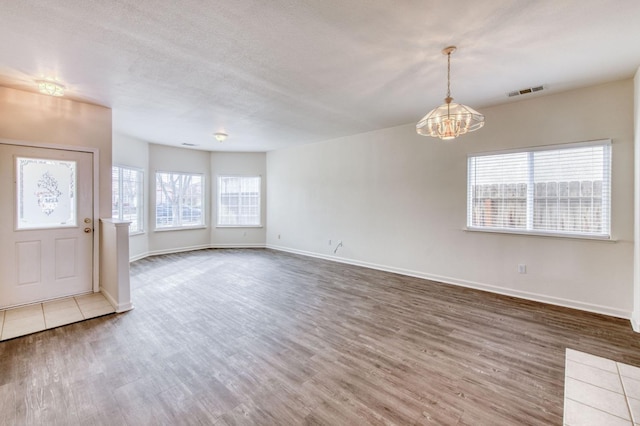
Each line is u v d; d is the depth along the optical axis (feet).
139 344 8.36
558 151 11.51
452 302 11.82
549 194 11.73
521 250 12.34
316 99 11.89
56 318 9.95
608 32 7.25
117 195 17.62
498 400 6.10
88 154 12.25
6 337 8.61
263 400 6.07
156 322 9.83
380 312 10.77
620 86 10.18
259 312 10.73
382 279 15.19
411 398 6.14
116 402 5.98
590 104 10.71
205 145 21.59
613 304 10.44
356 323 9.81
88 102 12.06
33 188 11.09
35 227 11.15
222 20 6.70
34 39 7.41
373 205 17.48
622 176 10.21
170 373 6.98
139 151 19.35
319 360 7.58
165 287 13.66
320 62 8.76
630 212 10.10
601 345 8.37
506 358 7.69
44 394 6.20
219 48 7.96
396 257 16.48
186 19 6.65
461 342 8.53
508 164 12.68
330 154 19.69
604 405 5.96
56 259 11.60
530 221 12.19
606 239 10.44
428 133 9.21
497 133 12.78
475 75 9.74
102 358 7.61
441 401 6.05
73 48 7.88
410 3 6.12
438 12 6.44
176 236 22.17
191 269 17.10
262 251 22.90
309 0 6.01
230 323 9.78
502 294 12.80
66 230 11.80
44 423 5.42
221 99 11.85
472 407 5.89
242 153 24.21
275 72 9.42
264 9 6.30
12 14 6.37
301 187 21.67
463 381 6.72
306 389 6.42
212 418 5.57
